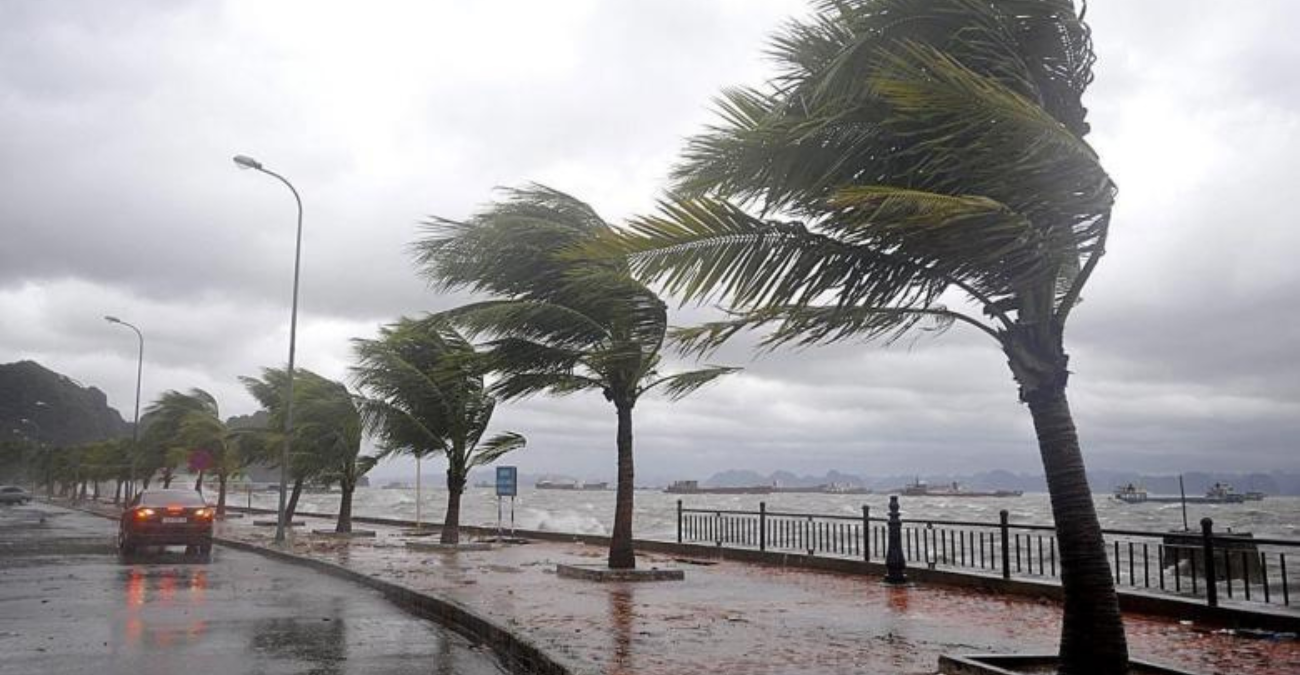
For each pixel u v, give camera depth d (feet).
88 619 38.86
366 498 539.29
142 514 76.18
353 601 46.16
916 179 24.54
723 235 23.94
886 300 24.56
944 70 20.72
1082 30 23.65
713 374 51.88
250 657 30.48
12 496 244.01
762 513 66.13
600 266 36.17
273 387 117.19
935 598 43.93
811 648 30.14
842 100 24.66
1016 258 23.15
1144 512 323.78
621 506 54.03
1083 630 23.58
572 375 54.49
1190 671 24.00
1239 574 65.98
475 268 55.98
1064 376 24.38
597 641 31.22
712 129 26.03
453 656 31.37
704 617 37.24
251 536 96.07
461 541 87.97
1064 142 20.80
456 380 77.05
